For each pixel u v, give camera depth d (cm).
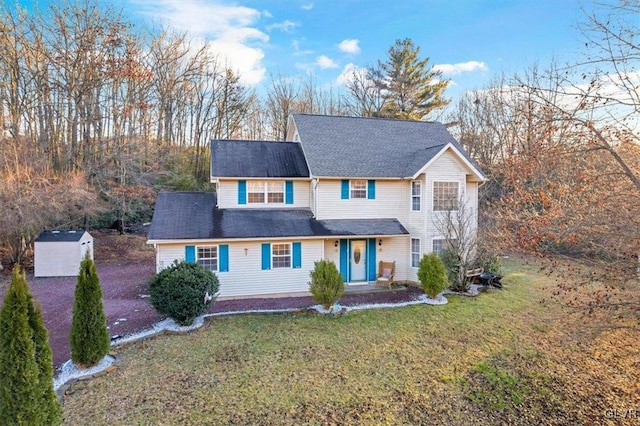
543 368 887
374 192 1734
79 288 819
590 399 756
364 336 1068
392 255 1759
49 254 1819
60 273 1831
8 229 1739
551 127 768
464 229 1598
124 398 714
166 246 1407
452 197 1686
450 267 1562
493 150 3019
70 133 2520
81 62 2505
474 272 1589
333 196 1686
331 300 1267
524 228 973
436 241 1697
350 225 1655
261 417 664
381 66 4106
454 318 1227
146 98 2958
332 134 1897
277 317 1234
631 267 708
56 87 2447
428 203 1662
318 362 895
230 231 1479
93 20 2494
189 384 775
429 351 970
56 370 836
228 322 1178
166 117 3294
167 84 3269
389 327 1143
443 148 1638
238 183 1677
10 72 2294
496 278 1614
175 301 1060
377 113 4053
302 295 1555
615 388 799
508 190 2166
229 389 759
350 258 1725
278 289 1531
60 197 1864
